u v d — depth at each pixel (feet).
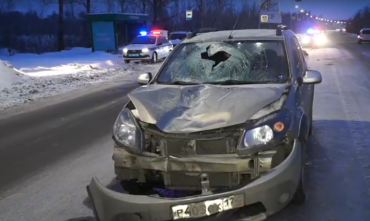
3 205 13.88
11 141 22.49
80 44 138.21
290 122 11.13
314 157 16.81
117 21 97.45
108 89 42.42
